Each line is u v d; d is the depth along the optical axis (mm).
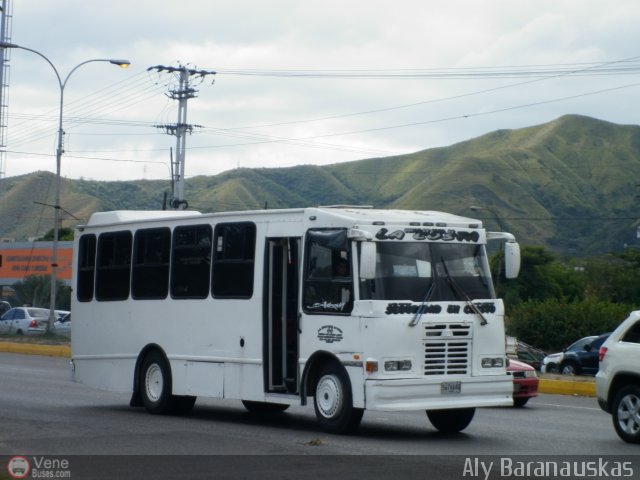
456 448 12695
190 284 16406
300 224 14516
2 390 21047
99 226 18688
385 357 13172
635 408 13406
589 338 34562
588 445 13195
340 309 13625
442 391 13469
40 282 59531
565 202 145375
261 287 15016
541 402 20703
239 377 15281
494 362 14141
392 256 13570
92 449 12305
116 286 18078
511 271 14188
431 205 138000
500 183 145625
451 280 13953
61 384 22891
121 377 17781
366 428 14992
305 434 13992
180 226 16766
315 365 14102
